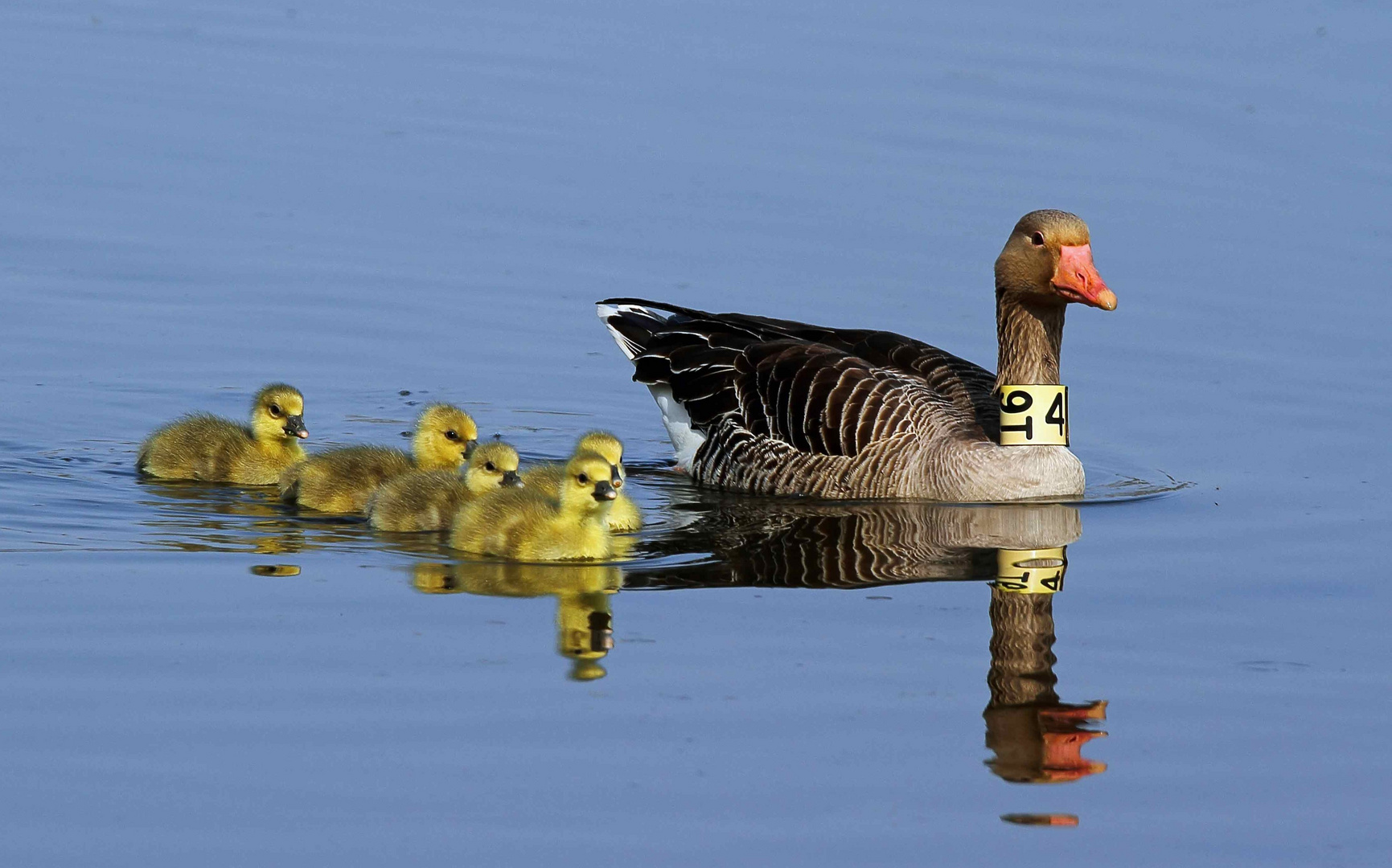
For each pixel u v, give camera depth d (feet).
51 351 73.20
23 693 40.52
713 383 62.59
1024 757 38.52
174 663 42.39
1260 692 42.19
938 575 50.06
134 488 58.85
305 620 45.42
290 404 59.31
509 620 45.68
